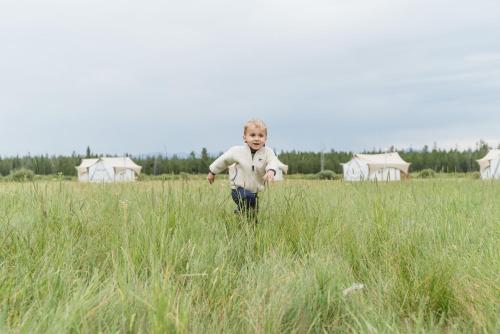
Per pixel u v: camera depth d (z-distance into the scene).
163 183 5.15
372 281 2.96
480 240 3.88
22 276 2.65
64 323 1.97
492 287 2.58
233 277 2.97
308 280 2.76
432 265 2.95
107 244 3.52
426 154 72.44
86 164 53.94
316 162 104.75
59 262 2.89
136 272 2.81
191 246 3.36
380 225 4.18
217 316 2.32
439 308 2.56
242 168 5.41
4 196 5.70
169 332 1.96
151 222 3.71
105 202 5.32
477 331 2.17
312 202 5.63
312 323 2.26
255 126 5.36
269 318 2.21
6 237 3.33
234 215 4.81
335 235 4.05
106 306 2.20
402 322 2.39
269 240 3.87
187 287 2.65
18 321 2.06
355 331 2.11
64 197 5.09
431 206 5.74
